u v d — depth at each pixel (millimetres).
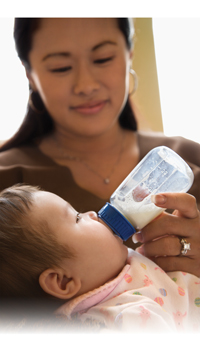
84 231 883
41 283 827
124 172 1356
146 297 841
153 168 958
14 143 1488
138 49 2033
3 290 851
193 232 963
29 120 1461
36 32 1122
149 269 932
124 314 759
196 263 993
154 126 2066
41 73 1168
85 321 809
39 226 860
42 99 1262
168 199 893
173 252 971
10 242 852
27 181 1322
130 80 1862
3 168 1333
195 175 1317
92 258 872
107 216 928
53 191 1317
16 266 845
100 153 1391
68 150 1392
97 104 1185
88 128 1226
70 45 1103
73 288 851
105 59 1132
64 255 852
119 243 931
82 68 1126
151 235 987
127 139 1464
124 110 1486
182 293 916
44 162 1377
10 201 896
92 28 1101
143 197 930
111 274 900
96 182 1334
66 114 1212
